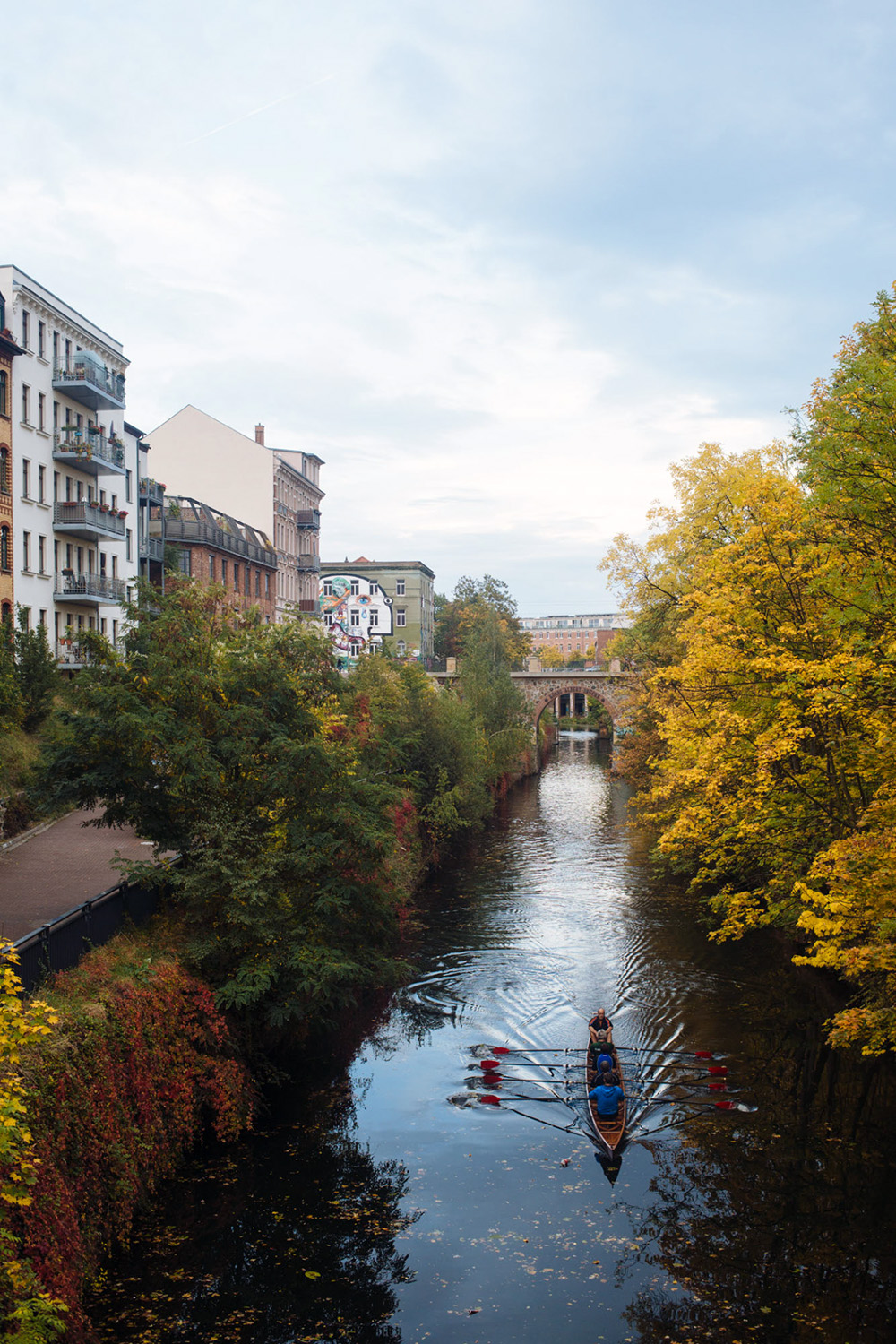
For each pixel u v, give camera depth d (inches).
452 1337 464.4
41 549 1445.6
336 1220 565.3
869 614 603.5
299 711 787.4
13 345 1306.6
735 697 779.4
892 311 639.1
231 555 2102.6
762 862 807.7
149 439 2385.6
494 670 2640.3
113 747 694.5
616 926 1216.8
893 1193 594.2
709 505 1183.6
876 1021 538.0
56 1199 443.2
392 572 3855.8
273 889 714.8
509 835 1923.0
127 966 620.1
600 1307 487.8
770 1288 505.0
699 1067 786.8
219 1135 638.5
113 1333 461.4
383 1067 796.0
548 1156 649.6
